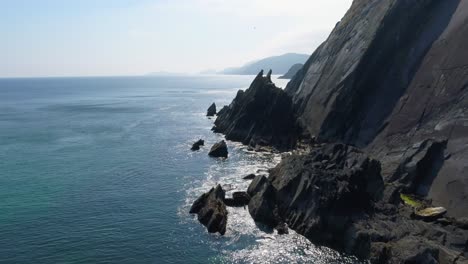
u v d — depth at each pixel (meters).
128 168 67.94
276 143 82.94
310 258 36.72
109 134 103.00
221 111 129.62
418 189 47.53
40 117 139.88
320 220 39.94
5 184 58.72
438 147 49.41
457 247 34.50
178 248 38.78
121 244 39.62
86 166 69.31
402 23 70.94
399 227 38.19
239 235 41.19
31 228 43.19
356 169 43.62
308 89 94.50
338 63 84.06
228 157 75.56
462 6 63.81
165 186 57.91
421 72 62.81
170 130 109.44
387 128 62.09
